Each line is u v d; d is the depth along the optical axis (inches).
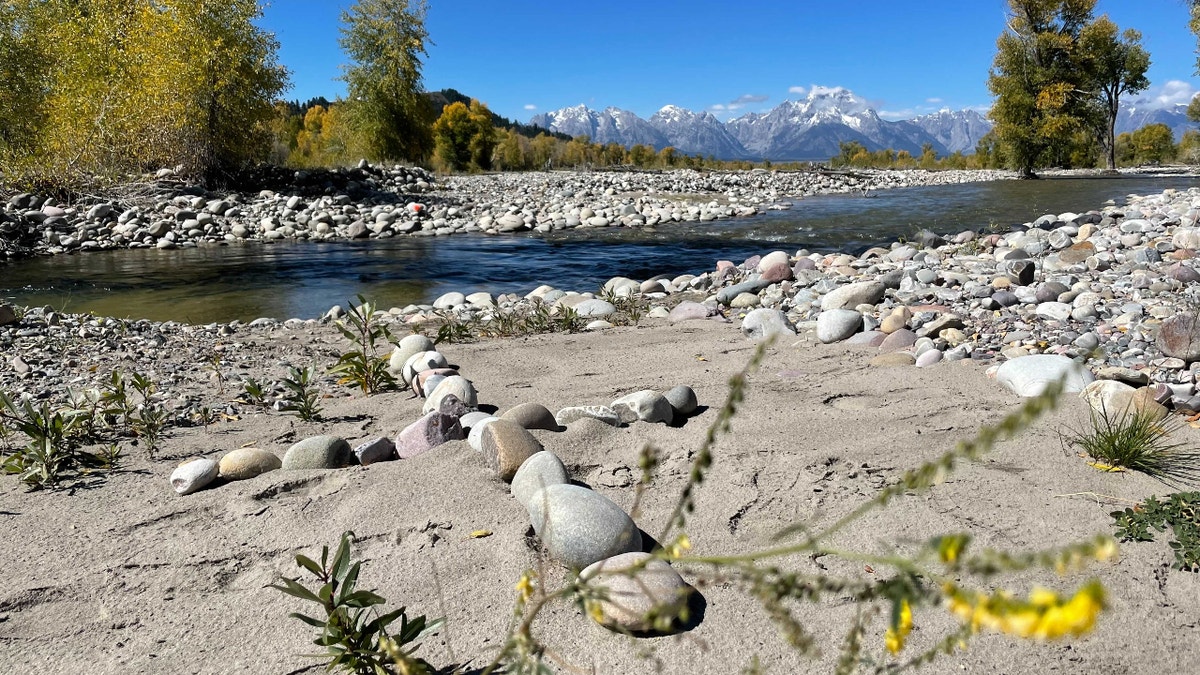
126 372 200.2
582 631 83.2
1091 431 132.1
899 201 816.3
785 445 131.5
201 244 551.5
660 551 43.1
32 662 81.6
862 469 122.0
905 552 97.0
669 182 968.9
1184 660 78.5
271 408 167.6
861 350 205.9
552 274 433.7
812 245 524.4
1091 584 25.3
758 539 102.3
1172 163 1604.3
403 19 1098.7
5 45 653.3
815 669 76.9
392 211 657.6
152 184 655.1
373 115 1107.3
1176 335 183.8
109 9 707.4
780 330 231.9
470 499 111.8
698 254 496.1
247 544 103.0
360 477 120.5
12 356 214.1
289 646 82.7
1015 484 114.7
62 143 616.1
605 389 174.4
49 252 500.1
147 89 655.1
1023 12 1270.9
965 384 165.6
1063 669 77.2
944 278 303.4
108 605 90.7
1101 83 1342.3
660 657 79.0
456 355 208.7
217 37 684.7
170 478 123.6
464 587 92.3
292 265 462.6
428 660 79.5
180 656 81.8
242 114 711.7
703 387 172.6
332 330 273.1
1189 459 122.8
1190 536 96.3
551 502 96.9
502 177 1019.9
